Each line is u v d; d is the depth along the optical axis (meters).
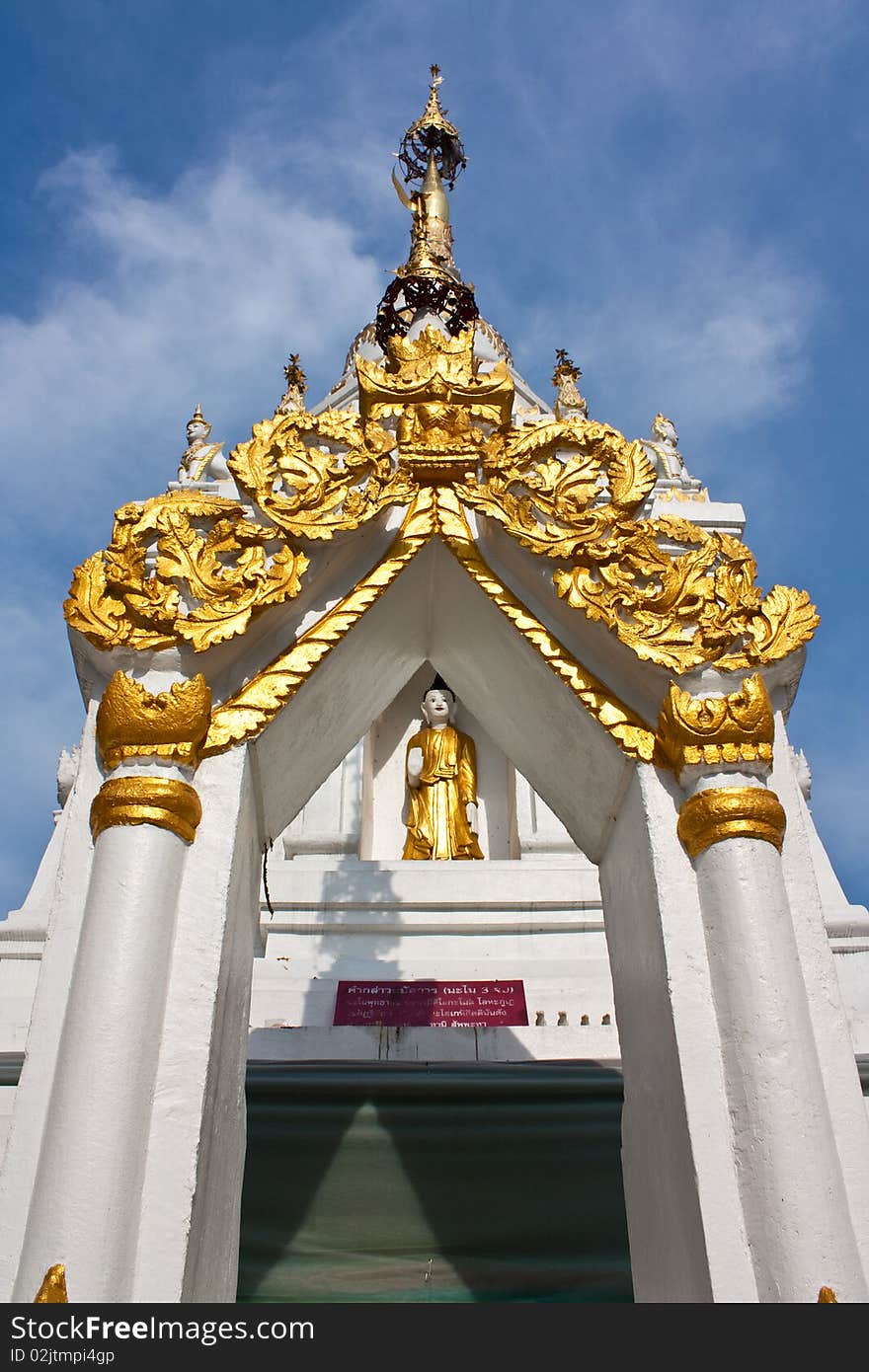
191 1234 3.90
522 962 11.47
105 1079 3.92
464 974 11.25
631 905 5.18
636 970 5.09
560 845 13.04
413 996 10.82
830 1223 3.89
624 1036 5.34
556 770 5.93
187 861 4.61
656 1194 4.69
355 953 11.63
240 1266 6.93
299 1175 7.42
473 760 15.25
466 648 6.22
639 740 5.07
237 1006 4.93
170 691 4.85
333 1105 7.75
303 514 5.50
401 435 6.06
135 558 5.27
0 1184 3.86
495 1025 10.59
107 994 4.08
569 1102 7.82
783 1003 4.29
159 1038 4.19
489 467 5.86
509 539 5.66
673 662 5.16
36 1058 4.14
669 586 5.43
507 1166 7.53
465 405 6.25
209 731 4.88
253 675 5.21
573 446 5.99
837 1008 4.49
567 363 16.17
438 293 14.95
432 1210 7.30
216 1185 4.42
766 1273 3.89
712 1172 4.11
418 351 6.50
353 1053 9.20
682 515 11.84
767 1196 3.98
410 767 15.03
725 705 4.95
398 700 16.16
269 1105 7.71
